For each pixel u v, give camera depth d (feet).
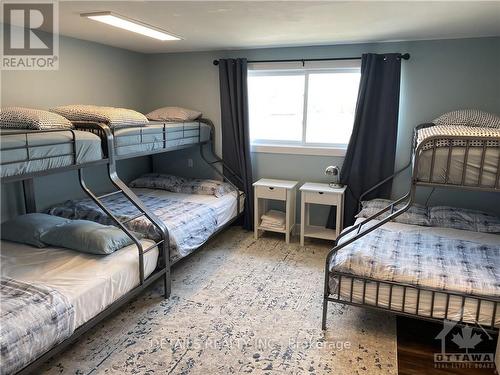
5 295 6.15
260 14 8.63
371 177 13.08
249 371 6.97
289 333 8.16
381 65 12.31
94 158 8.02
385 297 7.55
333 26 9.93
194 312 8.97
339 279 7.89
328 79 13.61
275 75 14.16
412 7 7.94
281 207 14.93
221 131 15.08
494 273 7.36
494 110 11.67
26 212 10.66
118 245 8.50
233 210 13.92
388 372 6.97
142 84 15.65
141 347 7.63
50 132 7.07
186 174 16.05
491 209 12.15
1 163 6.00
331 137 13.98
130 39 12.19
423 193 12.76
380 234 9.69
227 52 14.46
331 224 13.80
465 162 6.45
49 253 8.32
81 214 10.71
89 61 12.75
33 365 5.76
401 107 12.60
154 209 11.61
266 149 14.55
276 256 12.40
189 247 10.34
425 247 8.80
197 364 7.14
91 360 7.21
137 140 9.98
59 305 6.23
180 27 10.13
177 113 14.03
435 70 12.03
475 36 11.36
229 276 10.91
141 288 8.47
